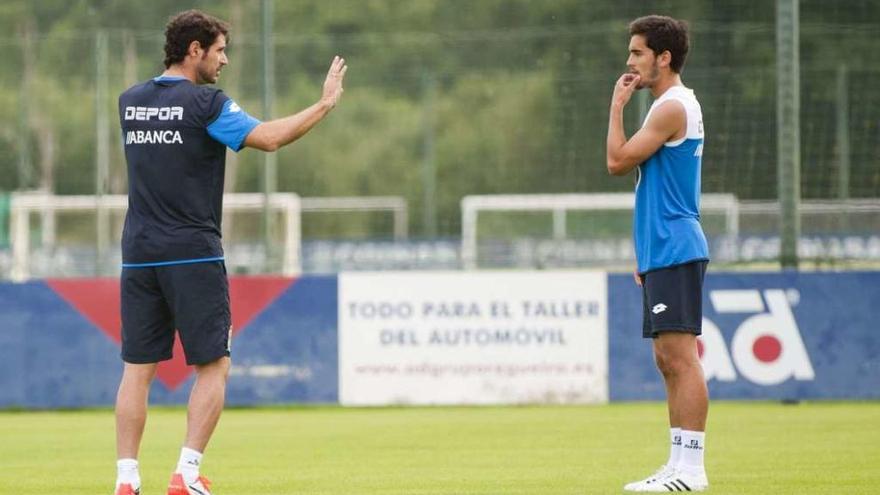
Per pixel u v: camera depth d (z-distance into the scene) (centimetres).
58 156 9706
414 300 4884
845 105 6197
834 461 3091
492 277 4859
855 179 6194
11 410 4938
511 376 4856
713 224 7981
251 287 4941
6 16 9888
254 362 4925
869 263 6022
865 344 4812
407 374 4884
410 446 3572
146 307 2308
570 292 4853
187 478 2259
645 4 6962
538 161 8169
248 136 2256
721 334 4828
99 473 3044
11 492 2691
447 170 9094
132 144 2295
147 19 9825
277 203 8744
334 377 4906
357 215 9575
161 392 4900
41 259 8088
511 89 8575
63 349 4938
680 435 2480
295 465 3147
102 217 5719
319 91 9675
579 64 8081
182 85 2291
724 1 7225
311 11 10788
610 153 2478
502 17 10400
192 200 2273
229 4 10394
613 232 9600
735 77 6128
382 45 10244
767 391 4825
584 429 3991
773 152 6100
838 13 7012
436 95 9319
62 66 9850
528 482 2741
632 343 4841
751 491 2520
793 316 4822
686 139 2469
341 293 4912
